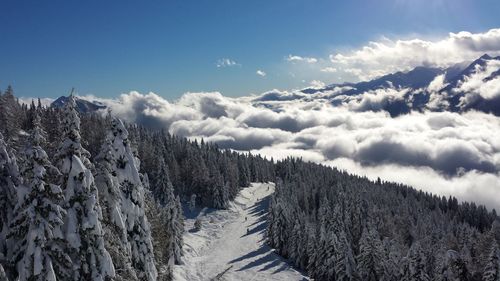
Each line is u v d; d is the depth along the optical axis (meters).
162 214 62.38
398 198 161.12
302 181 164.50
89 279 14.91
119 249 17.08
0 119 63.44
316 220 104.31
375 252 53.69
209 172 132.88
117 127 18.70
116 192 17.48
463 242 79.50
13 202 15.16
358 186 163.88
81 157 16.16
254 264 72.50
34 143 14.29
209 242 91.69
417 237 90.19
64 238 14.27
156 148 130.12
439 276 45.75
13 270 14.11
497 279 43.91
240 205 133.62
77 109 15.99
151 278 18.77
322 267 59.22
